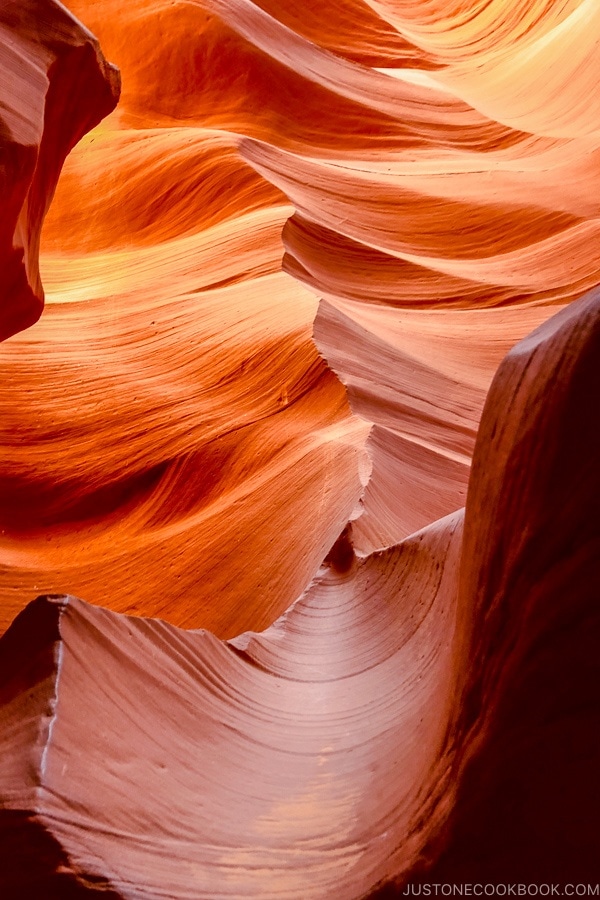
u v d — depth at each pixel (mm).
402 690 2502
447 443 7332
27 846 1628
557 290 12000
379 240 13070
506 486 1563
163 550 6352
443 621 2504
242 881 1872
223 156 12734
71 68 3402
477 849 1604
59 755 1791
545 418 1437
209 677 2553
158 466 7301
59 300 10844
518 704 1518
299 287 9250
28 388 8297
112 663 2158
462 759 1660
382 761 2207
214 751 2266
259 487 6473
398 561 3260
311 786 2254
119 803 1842
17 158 2773
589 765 1438
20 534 7145
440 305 11625
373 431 6414
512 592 1528
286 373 7797
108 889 1623
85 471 7438
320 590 3574
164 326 9219
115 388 8227
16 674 2023
